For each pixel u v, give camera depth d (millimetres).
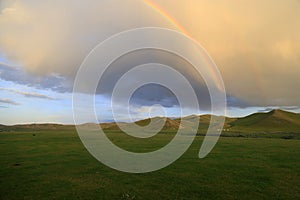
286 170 24359
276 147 44000
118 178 21531
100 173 23344
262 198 16375
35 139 61594
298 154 34812
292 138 73562
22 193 17156
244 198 16406
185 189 18344
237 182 20188
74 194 17016
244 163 28141
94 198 16234
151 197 16547
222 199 16234
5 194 16938
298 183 19844
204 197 16594
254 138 72438
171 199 16188
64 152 36781
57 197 16344
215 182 20188
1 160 29797
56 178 21328
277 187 18766
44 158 31312
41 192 17375
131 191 17812
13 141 55469
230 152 37219
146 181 20562
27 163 27938
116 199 16109
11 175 22297
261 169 24859
